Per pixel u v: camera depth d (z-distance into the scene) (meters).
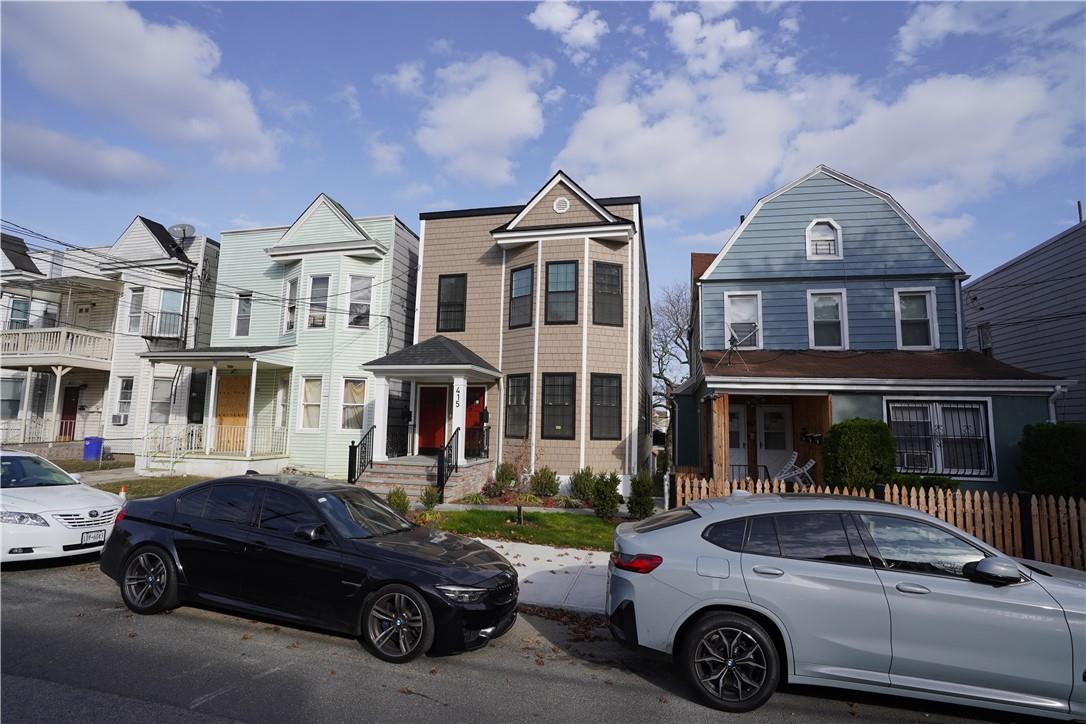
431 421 16.41
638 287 15.48
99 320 21.59
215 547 5.52
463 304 16.70
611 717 4.02
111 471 16.69
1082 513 7.70
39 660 4.50
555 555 8.69
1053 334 14.44
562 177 15.71
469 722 3.83
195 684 4.20
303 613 5.14
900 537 4.38
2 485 7.62
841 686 4.14
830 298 14.62
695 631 4.32
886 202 14.61
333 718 3.78
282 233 19.06
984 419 11.81
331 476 16.47
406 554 5.13
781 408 14.62
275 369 17.98
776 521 4.57
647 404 22.55
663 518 5.13
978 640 3.99
